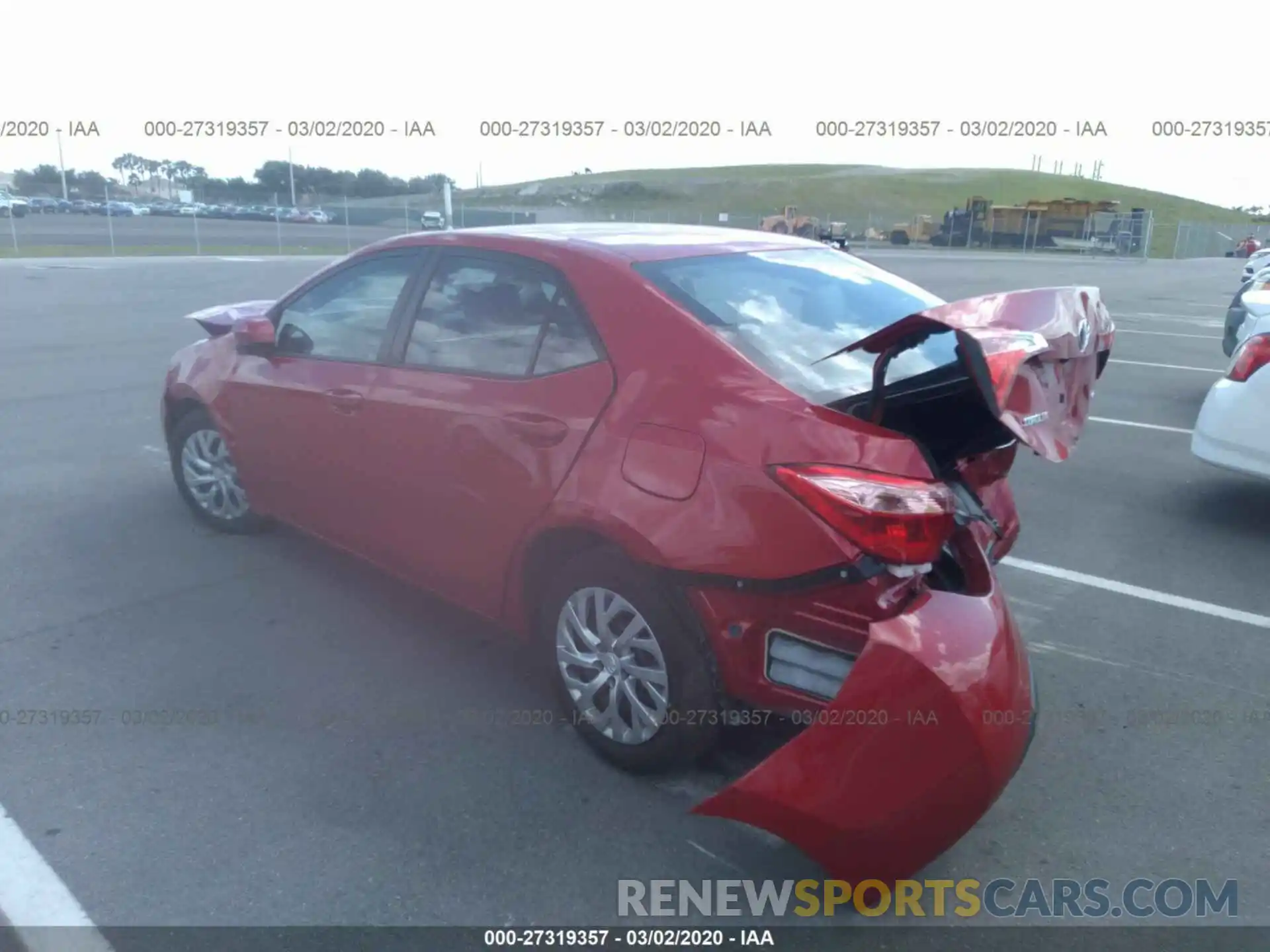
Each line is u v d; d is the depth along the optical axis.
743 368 3.26
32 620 4.62
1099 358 3.50
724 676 3.23
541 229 4.20
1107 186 106.56
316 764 3.61
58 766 3.56
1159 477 7.43
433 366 4.10
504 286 3.93
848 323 3.73
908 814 2.81
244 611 4.75
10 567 5.20
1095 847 3.30
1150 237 49.97
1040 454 2.83
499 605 3.93
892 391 3.25
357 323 4.52
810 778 2.82
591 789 3.50
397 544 4.34
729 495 3.08
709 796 3.46
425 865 3.13
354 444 4.39
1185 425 9.24
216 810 3.35
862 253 47.75
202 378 5.37
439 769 3.60
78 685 4.09
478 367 3.92
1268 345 5.93
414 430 4.07
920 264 38.06
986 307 3.02
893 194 88.50
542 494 3.56
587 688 3.61
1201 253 61.19
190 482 5.72
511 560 3.77
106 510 6.07
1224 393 6.11
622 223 4.55
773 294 3.76
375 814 3.35
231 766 3.59
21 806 3.35
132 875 3.05
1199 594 5.24
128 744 3.70
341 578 5.13
